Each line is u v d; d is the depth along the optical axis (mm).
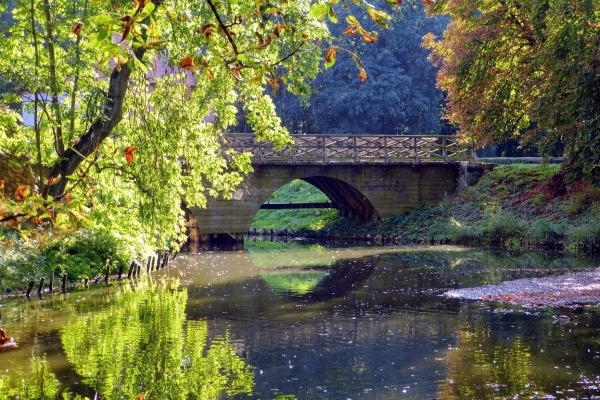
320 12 3713
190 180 19047
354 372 10523
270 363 11055
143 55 15641
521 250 29406
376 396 9328
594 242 27828
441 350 11797
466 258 26844
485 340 12461
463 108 28984
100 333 13102
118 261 21625
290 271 23484
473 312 15258
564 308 15570
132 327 13695
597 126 18797
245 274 22641
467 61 26984
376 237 35812
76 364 10938
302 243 35875
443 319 14500
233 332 13344
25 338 12656
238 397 9359
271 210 48562
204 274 22609
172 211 17938
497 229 31547
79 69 16578
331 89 52344
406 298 17328
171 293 18297
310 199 48031
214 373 10516
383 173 36062
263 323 14211
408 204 36562
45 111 16781
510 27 26578
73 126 17109
